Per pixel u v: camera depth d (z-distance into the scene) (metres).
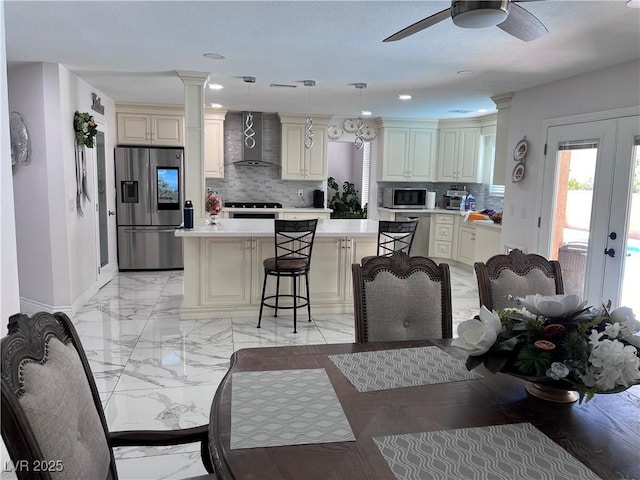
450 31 3.03
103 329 4.05
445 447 1.16
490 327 1.41
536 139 4.70
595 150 3.94
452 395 1.45
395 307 2.11
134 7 2.68
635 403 1.42
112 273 6.02
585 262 4.05
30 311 4.47
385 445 1.16
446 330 2.15
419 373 1.61
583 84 4.08
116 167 6.13
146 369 3.22
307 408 1.35
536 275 2.30
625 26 2.86
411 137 7.50
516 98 5.01
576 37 3.08
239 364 1.67
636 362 1.26
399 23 2.91
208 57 3.79
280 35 3.17
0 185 1.91
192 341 3.79
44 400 1.01
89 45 3.48
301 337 3.94
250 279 4.48
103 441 1.28
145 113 6.32
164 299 5.03
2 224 1.94
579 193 4.13
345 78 4.52
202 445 1.53
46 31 3.14
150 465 2.18
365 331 2.09
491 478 1.03
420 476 1.04
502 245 5.29
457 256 7.16
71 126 4.41
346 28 3.01
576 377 1.30
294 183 7.59
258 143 7.16
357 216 8.34
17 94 4.24
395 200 7.47
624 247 3.69
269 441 1.17
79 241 4.63
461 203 7.36
